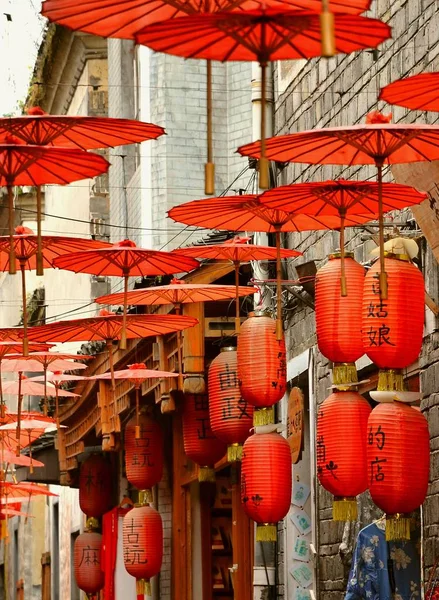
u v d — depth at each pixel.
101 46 56.72
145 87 44.09
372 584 22.81
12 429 41.09
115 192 49.59
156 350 34.88
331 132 16.92
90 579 47.72
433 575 21.47
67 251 24.14
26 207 73.50
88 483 47.94
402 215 24.44
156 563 38.59
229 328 33.00
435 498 22.25
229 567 41.12
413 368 24.08
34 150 17.66
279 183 33.53
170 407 33.62
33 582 77.56
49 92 62.72
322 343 22.47
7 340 29.28
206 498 41.31
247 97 42.62
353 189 18.83
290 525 31.23
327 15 12.47
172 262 25.03
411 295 20.61
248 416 29.27
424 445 20.67
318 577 29.36
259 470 25.72
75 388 45.44
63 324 27.58
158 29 13.90
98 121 17.88
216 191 43.09
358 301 22.36
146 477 38.47
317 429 22.62
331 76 29.56
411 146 17.41
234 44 14.16
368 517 26.48
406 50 24.95
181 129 43.28
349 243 28.06
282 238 32.91
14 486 51.12
